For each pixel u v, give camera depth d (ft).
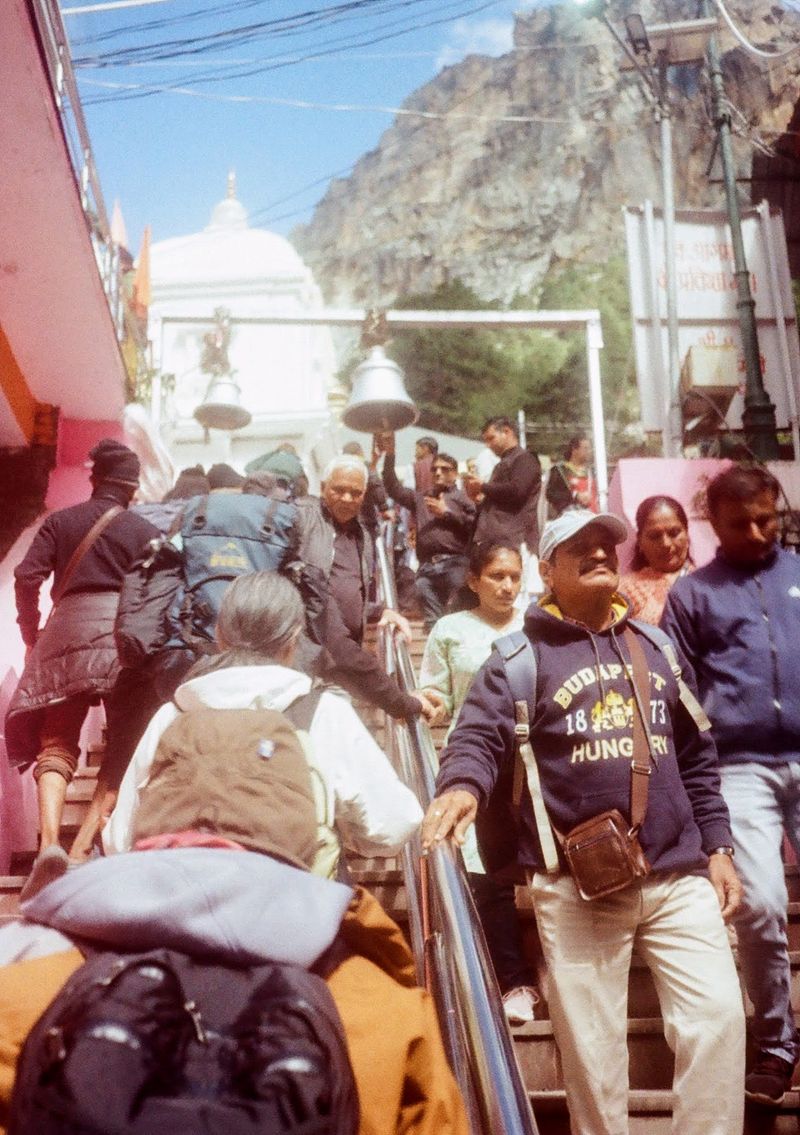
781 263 43.78
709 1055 8.86
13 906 13.98
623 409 174.81
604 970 9.23
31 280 23.75
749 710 11.47
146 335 37.70
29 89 18.25
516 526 25.21
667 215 42.78
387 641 17.34
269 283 71.31
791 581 11.95
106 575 15.65
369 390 23.52
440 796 9.25
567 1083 9.18
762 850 11.15
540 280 424.05
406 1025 5.29
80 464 29.30
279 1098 4.46
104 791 13.38
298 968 5.22
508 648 10.00
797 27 266.57
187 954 5.11
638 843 9.30
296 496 18.93
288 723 6.53
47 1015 4.74
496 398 184.65
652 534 15.07
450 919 7.84
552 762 9.65
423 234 478.59
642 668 9.89
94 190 23.35
